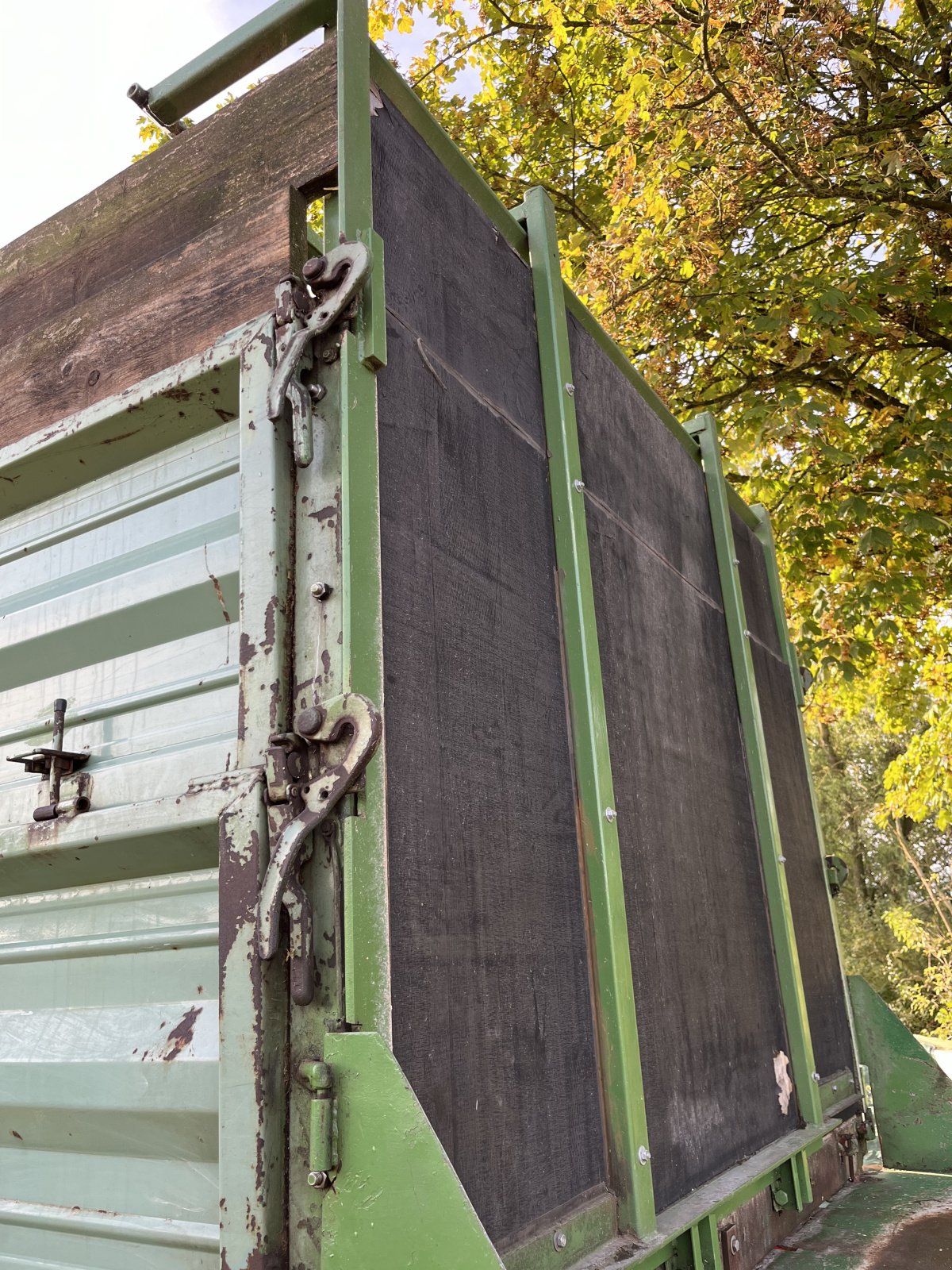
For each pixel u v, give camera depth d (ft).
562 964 5.36
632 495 8.22
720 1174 6.85
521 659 5.64
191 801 4.04
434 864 4.35
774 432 17.90
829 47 18.42
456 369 5.52
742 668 10.04
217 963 4.11
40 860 4.60
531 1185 4.60
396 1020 3.88
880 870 67.51
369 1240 3.22
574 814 5.88
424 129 5.73
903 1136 11.28
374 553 4.25
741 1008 8.09
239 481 4.50
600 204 25.71
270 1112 3.50
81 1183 4.36
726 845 8.65
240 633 4.16
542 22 23.50
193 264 5.08
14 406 5.71
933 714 28.91
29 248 6.05
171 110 5.66
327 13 5.10
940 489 19.77
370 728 3.77
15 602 5.62
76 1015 4.50
